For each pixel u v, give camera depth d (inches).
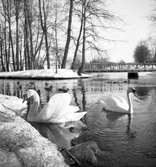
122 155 194.1
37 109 317.1
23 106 394.0
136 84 872.3
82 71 1376.7
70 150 197.8
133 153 199.3
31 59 1384.1
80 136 249.1
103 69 1939.0
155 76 1481.3
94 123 303.7
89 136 246.5
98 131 266.7
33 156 164.1
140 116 344.5
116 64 2014.0
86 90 672.4
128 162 181.5
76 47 1343.5
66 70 1208.2
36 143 182.1
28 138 185.6
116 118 331.3
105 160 183.9
